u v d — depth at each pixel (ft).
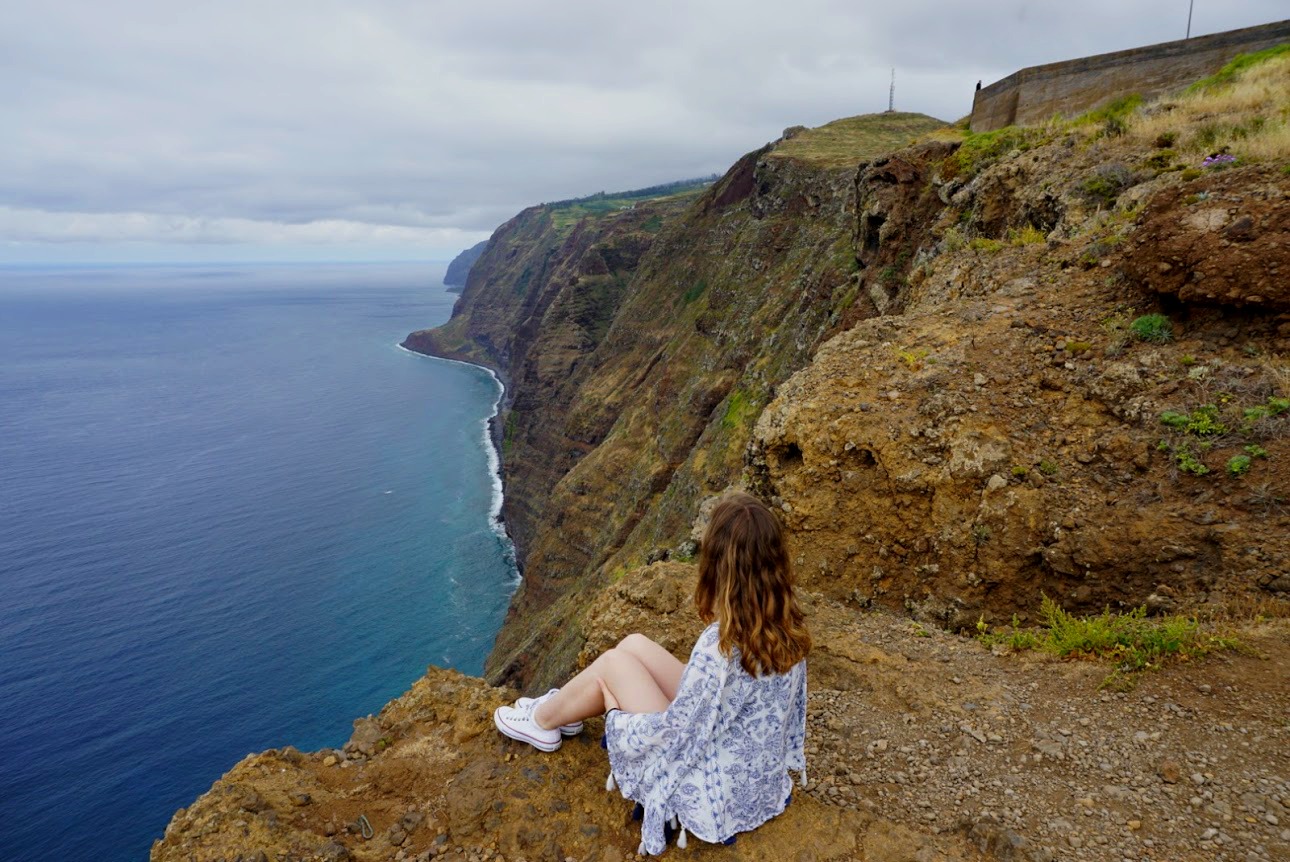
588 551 179.01
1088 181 37.88
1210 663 14.79
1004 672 16.63
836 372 27.35
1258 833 10.95
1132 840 11.27
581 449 238.48
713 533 10.61
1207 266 21.95
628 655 12.11
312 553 233.35
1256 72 48.14
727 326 161.27
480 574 221.46
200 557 230.07
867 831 11.58
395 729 14.62
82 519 262.88
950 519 21.20
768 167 177.78
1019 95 71.10
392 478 310.45
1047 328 25.76
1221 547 17.24
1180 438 19.62
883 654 18.06
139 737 147.02
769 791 11.22
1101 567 18.44
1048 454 21.27
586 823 11.92
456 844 11.70
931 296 40.75
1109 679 15.08
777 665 10.41
